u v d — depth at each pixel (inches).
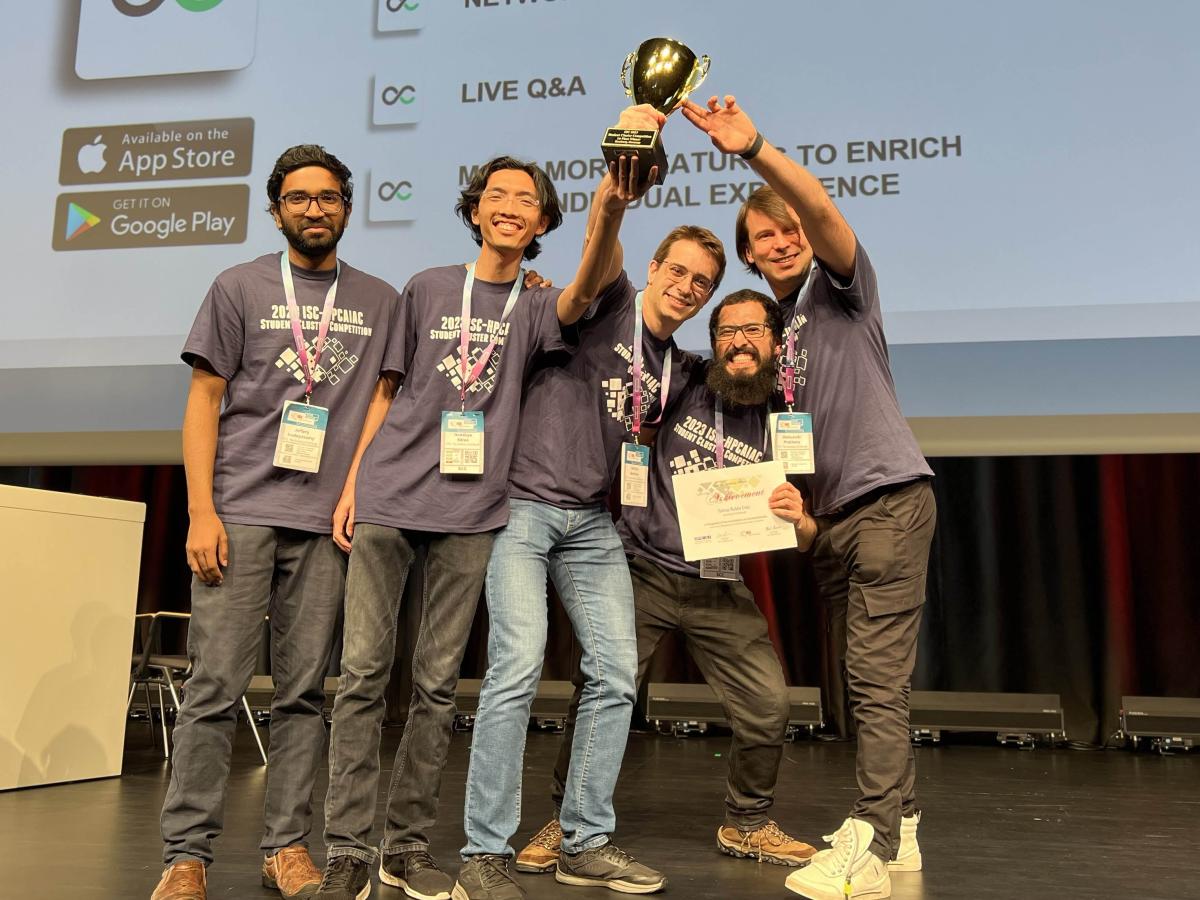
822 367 77.4
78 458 152.3
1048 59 137.3
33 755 113.3
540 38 149.6
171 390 151.2
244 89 155.3
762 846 79.7
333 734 66.3
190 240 152.9
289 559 69.1
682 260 76.1
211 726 64.9
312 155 70.9
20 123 159.2
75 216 156.3
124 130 157.2
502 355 71.7
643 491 78.1
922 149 139.0
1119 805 108.3
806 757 154.1
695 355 86.7
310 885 64.1
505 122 148.8
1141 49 134.8
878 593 72.6
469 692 192.4
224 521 66.7
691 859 80.6
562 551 74.3
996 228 136.6
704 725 186.4
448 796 112.1
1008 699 171.6
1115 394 132.0
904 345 137.6
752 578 192.9
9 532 111.4
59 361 154.1
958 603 182.2
